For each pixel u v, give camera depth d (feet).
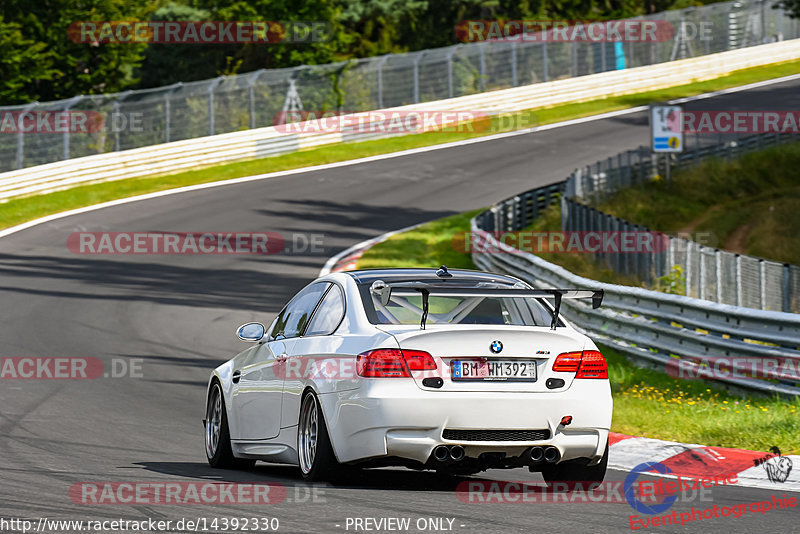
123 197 455.63
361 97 638.53
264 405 99.86
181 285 292.20
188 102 549.13
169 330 228.43
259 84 585.22
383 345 87.20
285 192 474.08
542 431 87.71
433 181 507.30
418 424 85.51
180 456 113.29
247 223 405.59
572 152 574.56
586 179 439.22
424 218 425.69
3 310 246.68
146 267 321.11
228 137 537.65
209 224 402.11
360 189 485.97
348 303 94.32
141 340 215.31
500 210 378.32
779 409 132.26
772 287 208.85
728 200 483.51
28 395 156.15
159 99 536.83
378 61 646.33
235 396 105.70
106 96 512.22
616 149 579.48
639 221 441.27
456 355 87.15
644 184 483.51
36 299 263.70
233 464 108.27
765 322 153.38
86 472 97.50
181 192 469.98
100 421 136.67
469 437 86.53
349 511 78.74
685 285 236.63
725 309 161.79
